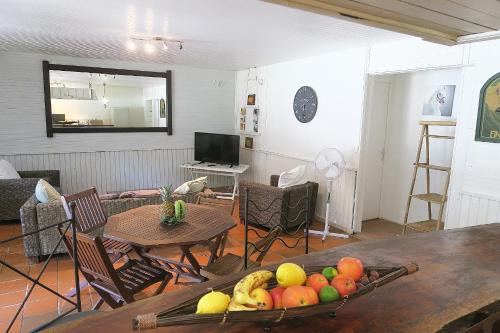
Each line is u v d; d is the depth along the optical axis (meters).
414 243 1.74
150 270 2.48
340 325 1.01
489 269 1.44
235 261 2.54
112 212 3.54
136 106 6.83
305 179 4.63
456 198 3.28
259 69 6.06
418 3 1.55
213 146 6.14
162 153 6.34
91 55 5.23
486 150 3.01
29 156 5.33
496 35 2.00
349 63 4.27
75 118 6.57
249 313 0.85
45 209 3.30
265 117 5.99
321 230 4.52
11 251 3.62
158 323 0.81
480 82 3.01
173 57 5.24
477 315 1.14
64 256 3.53
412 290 1.24
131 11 2.82
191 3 2.58
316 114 4.85
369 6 1.60
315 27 3.19
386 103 4.71
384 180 4.92
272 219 4.27
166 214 2.60
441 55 3.30
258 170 6.30
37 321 2.43
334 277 1.02
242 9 2.70
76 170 5.67
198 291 1.20
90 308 2.63
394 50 3.73
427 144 3.76
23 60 5.11
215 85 6.65
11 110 5.14
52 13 2.90
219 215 2.86
